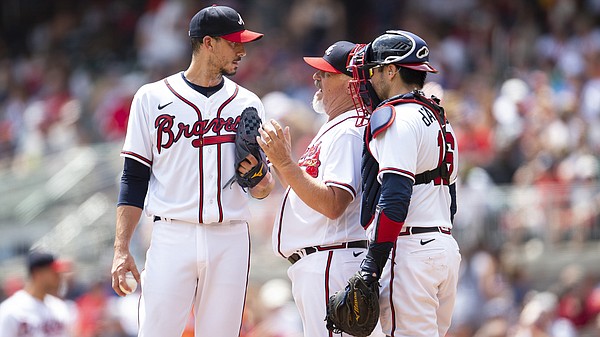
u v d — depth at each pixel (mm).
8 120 67062
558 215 45656
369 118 18484
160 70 65875
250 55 64000
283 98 48719
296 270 19234
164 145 18531
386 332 18062
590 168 46406
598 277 44719
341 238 18828
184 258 18469
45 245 50094
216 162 18516
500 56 61875
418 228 17734
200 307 18875
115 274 18312
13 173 58406
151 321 18453
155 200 18656
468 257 42219
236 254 18781
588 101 53750
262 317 35406
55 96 67250
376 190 17797
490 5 65250
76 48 74188
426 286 17703
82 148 57594
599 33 60750
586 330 40875
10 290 48469
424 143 17609
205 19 18406
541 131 48562
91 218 51000
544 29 63062
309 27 66312
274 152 18047
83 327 40000
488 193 44969
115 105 60875
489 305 40156
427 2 67062
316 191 18188
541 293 43812
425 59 18172
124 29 74562
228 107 18750
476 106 52688
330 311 17688
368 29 68875
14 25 79938
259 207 45531
